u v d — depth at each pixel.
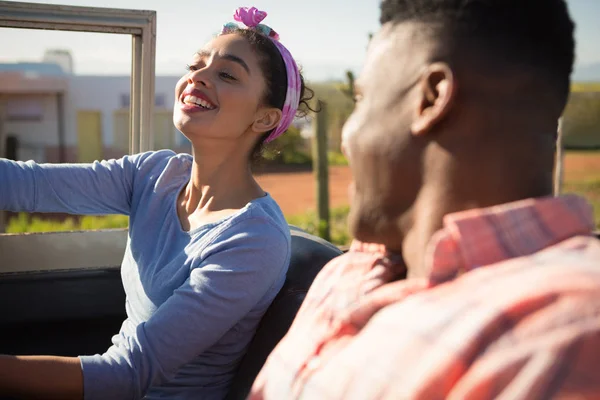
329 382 0.85
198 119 1.65
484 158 0.86
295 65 1.81
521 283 0.73
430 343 0.74
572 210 0.84
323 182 10.61
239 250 1.55
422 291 0.85
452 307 0.76
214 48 1.70
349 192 1.03
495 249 0.83
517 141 0.86
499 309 0.71
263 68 1.71
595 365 0.63
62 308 2.08
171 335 1.48
